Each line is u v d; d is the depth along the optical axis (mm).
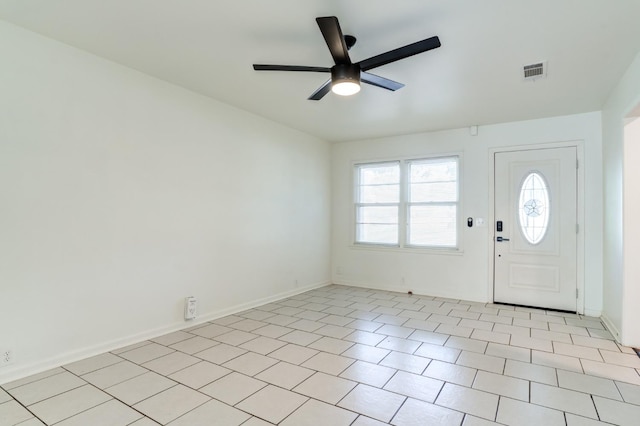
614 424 1961
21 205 2494
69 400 2180
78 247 2791
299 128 5105
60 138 2689
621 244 3182
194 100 3703
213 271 3910
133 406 2119
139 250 3207
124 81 3096
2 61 2412
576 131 4250
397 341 3248
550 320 3914
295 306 4496
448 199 5125
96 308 2898
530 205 4512
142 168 3236
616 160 3381
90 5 2209
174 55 2881
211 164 3895
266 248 4652
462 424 1959
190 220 3662
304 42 2646
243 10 2234
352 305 4555
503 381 2465
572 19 2270
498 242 4695
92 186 2877
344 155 5945
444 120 4598
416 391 2324
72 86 2760
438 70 3051
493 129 4746
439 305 4562
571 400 2213
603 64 2908
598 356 2898
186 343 3168
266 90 3631
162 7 2217
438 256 5098
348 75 2389
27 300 2514
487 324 3764
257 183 4512
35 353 2549
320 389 2346
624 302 3125
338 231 5969
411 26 2377
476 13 2219
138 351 2969
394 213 5547
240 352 2969
